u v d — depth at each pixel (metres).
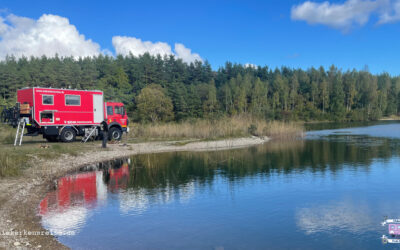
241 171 15.52
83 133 23.92
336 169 15.87
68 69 110.94
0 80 91.88
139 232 7.57
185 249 6.64
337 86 105.31
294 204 9.94
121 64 135.88
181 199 10.50
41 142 23.36
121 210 9.23
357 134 39.53
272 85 129.00
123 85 120.00
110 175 14.43
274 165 17.19
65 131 22.64
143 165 17.16
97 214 8.84
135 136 30.94
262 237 7.35
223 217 8.71
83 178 13.70
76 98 23.06
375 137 34.66
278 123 37.19
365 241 7.08
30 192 10.83
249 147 26.03
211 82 126.81
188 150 24.14
